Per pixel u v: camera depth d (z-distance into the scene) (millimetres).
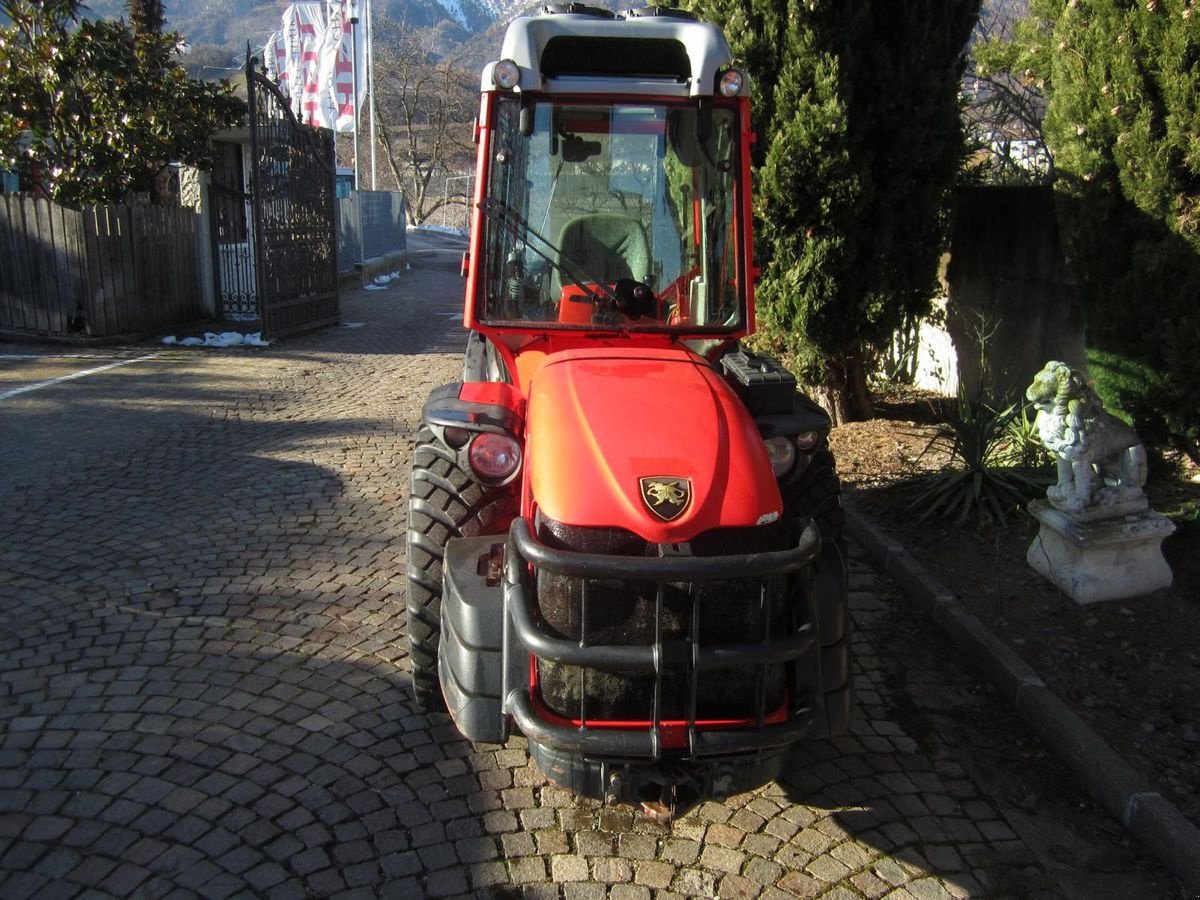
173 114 13445
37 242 11898
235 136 18766
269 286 12984
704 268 4059
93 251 11922
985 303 8016
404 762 3672
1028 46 7539
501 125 3912
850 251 6984
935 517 5977
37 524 5887
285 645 4527
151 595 4980
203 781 3490
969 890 3143
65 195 12852
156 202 14039
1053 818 3516
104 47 12727
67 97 12789
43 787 3414
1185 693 4070
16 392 9359
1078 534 4742
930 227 7242
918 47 6672
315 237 14273
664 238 4043
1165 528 4758
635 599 2912
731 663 2816
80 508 6191
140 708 3943
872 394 8961
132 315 12688
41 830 3195
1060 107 5527
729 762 2932
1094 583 4781
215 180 14898
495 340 4109
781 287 7141
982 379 6758
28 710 3895
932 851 3322
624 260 4047
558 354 3732
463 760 3703
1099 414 4762
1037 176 8469
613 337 4031
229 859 3113
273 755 3668
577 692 2953
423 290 21250
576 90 3865
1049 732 3938
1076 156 5391
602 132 3947
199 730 3809
